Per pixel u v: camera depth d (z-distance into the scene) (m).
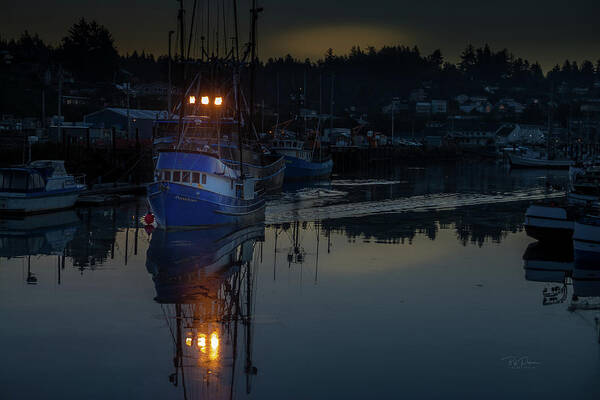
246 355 16.86
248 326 19.27
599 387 15.12
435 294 23.17
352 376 15.60
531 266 28.20
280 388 14.89
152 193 36.56
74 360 16.39
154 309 20.91
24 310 20.55
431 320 20.02
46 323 19.27
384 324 19.56
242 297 22.52
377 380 15.39
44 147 62.56
